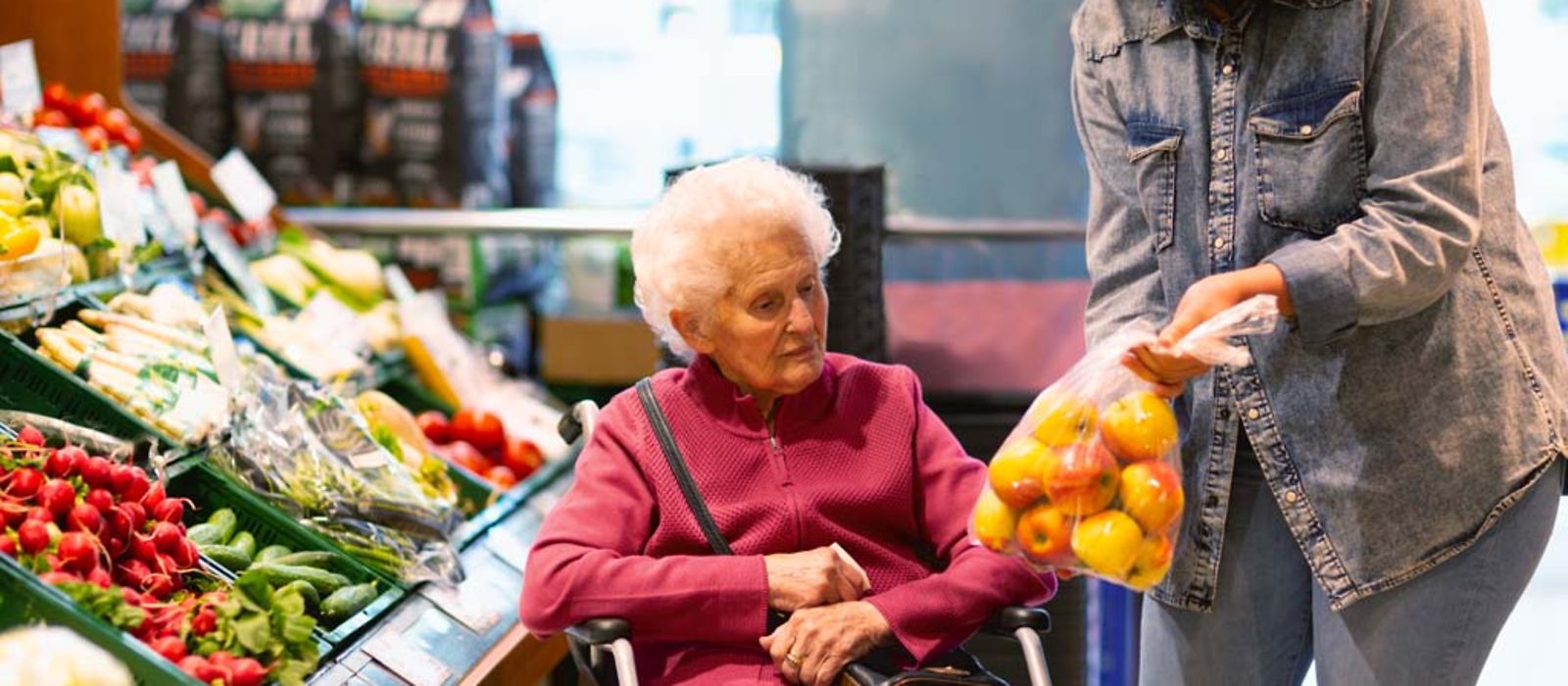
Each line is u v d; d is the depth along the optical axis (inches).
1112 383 89.2
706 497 102.7
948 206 197.0
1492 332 94.5
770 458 103.3
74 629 92.0
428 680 116.3
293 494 131.4
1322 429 96.3
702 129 281.3
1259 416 97.7
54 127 154.1
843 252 148.9
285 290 182.4
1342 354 95.3
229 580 113.2
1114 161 101.3
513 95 239.1
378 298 194.9
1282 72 94.7
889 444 104.9
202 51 217.3
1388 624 97.0
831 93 196.7
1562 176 258.1
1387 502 95.6
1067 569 91.0
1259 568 101.0
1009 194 195.6
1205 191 97.7
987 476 101.2
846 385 105.7
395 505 135.7
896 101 195.9
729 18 278.7
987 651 166.7
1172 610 104.0
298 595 105.0
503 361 209.2
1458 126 90.7
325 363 169.3
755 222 98.6
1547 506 96.3
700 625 97.7
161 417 129.1
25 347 126.2
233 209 187.6
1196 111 97.4
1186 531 101.2
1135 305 101.6
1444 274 90.4
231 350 135.3
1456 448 94.6
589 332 211.2
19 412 121.3
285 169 219.1
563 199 280.7
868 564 103.7
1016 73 193.9
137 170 165.3
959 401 177.9
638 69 282.0
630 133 283.4
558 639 138.6
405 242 219.9
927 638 98.3
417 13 220.1
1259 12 95.3
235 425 133.0
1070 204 194.7
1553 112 263.4
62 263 133.3
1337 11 92.8
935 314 193.0
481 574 142.3
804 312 99.6
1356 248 90.0
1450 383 94.4
